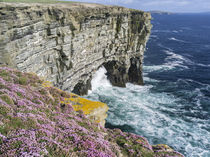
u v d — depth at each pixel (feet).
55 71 117.29
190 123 126.62
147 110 143.33
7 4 77.46
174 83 200.13
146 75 225.56
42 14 98.27
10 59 76.69
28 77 63.72
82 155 27.78
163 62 281.95
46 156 23.84
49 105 49.55
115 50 181.47
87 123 46.55
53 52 113.09
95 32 148.77
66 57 120.88
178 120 130.21
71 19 118.93
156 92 178.09
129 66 196.75
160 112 140.77
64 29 114.11
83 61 143.54
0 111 31.14
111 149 36.35
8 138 24.79
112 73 190.19
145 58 306.14
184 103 155.74
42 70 104.53
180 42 451.94
